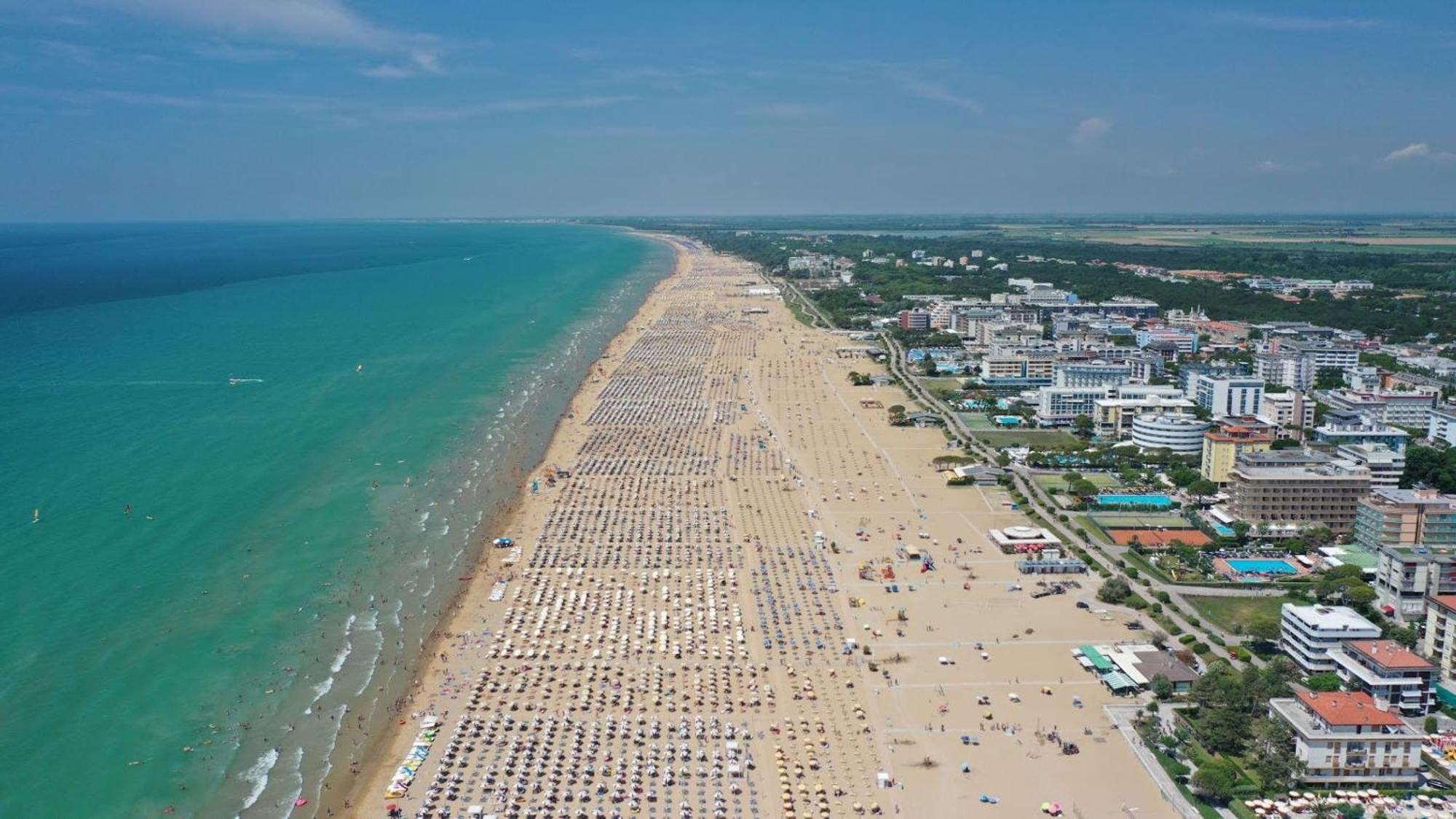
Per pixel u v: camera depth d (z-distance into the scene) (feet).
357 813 653.71
